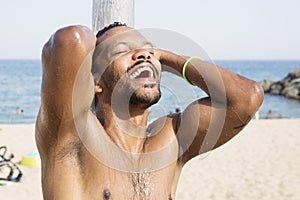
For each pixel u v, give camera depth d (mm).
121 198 2410
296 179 10820
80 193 2357
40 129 2252
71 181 2340
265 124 19047
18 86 58281
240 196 9586
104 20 3457
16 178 10422
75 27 2076
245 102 2695
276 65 179750
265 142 15336
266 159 12945
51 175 2326
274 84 58062
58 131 2197
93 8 3520
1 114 33062
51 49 2021
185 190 9977
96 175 2385
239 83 2740
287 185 10328
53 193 2328
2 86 57906
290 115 36969
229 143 15070
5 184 10141
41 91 2113
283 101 48000
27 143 15078
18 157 12922
